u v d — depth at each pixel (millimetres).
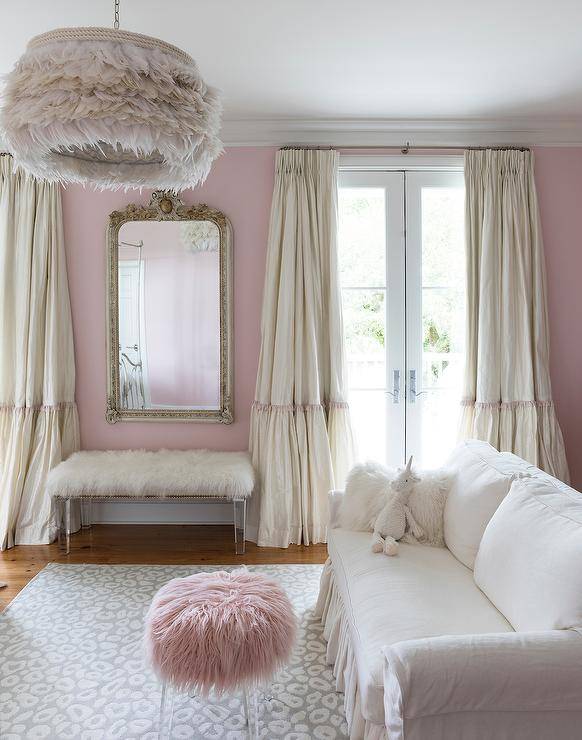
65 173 1896
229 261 3891
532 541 1720
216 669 1660
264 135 3852
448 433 4043
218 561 3420
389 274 3973
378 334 4012
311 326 3756
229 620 1721
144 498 3426
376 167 3902
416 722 1316
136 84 1476
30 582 3109
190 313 3916
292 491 3744
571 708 1322
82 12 2520
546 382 3822
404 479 2496
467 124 3812
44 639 2523
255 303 3945
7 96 1540
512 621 1694
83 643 2492
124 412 3945
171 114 1550
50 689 2162
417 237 3965
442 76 3188
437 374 4027
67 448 3896
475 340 3844
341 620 2256
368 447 4039
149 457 3719
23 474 3727
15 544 3709
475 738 1335
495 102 3545
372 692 1553
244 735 1922
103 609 2803
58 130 1493
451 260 3988
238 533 3514
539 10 2553
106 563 3383
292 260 3760
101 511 4074
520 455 3766
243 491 3430
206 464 3580
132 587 3051
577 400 3969
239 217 3910
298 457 3748
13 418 3756
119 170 1972
